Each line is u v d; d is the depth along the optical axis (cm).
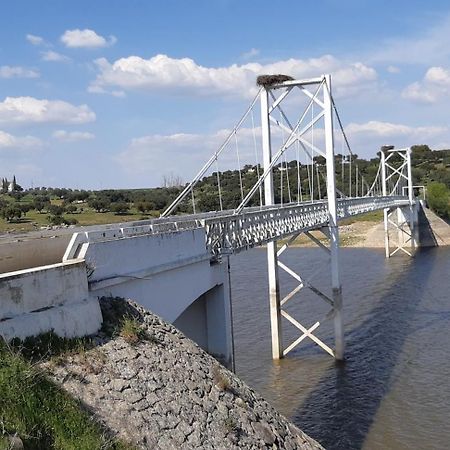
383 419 2183
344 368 2753
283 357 2952
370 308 3950
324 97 3095
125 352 1017
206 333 1675
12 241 1298
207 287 1562
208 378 1099
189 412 975
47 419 796
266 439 1042
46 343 926
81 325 1006
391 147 8425
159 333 1134
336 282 2970
